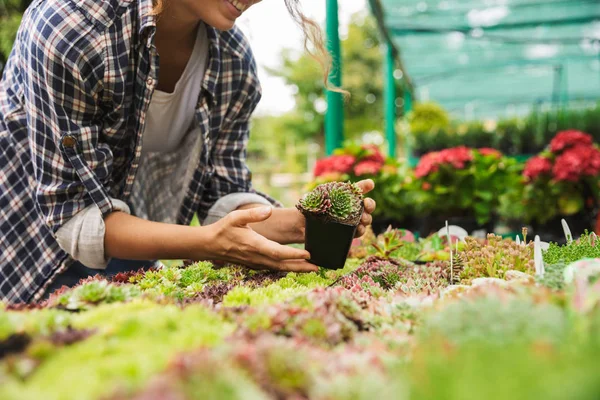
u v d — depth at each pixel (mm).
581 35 8617
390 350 758
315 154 21203
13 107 1702
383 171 3916
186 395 497
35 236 1702
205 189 2025
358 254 2188
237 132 2053
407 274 1564
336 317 856
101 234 1511
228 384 518
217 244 1480
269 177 16312
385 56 7383
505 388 471
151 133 1970
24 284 1702
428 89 13047
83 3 1535
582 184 3799
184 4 1587
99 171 1595
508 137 6406
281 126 21578
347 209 1486
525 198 3896
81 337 709
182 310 920
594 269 967
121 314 813
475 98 14477
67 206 1531
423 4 6562
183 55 1849
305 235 1543
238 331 763
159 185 2131
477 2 6645
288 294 1152
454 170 3832
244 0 1541
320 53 1963
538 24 7332
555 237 3904
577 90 13477
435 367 519
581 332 611
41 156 1540
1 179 1711
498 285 1062
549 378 469
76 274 1832
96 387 545
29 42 1534
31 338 712
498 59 10328
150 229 1518
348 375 587
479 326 628
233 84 1926
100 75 1555
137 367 591
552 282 976
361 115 22000
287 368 598
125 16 1582
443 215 3975
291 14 1906
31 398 518
